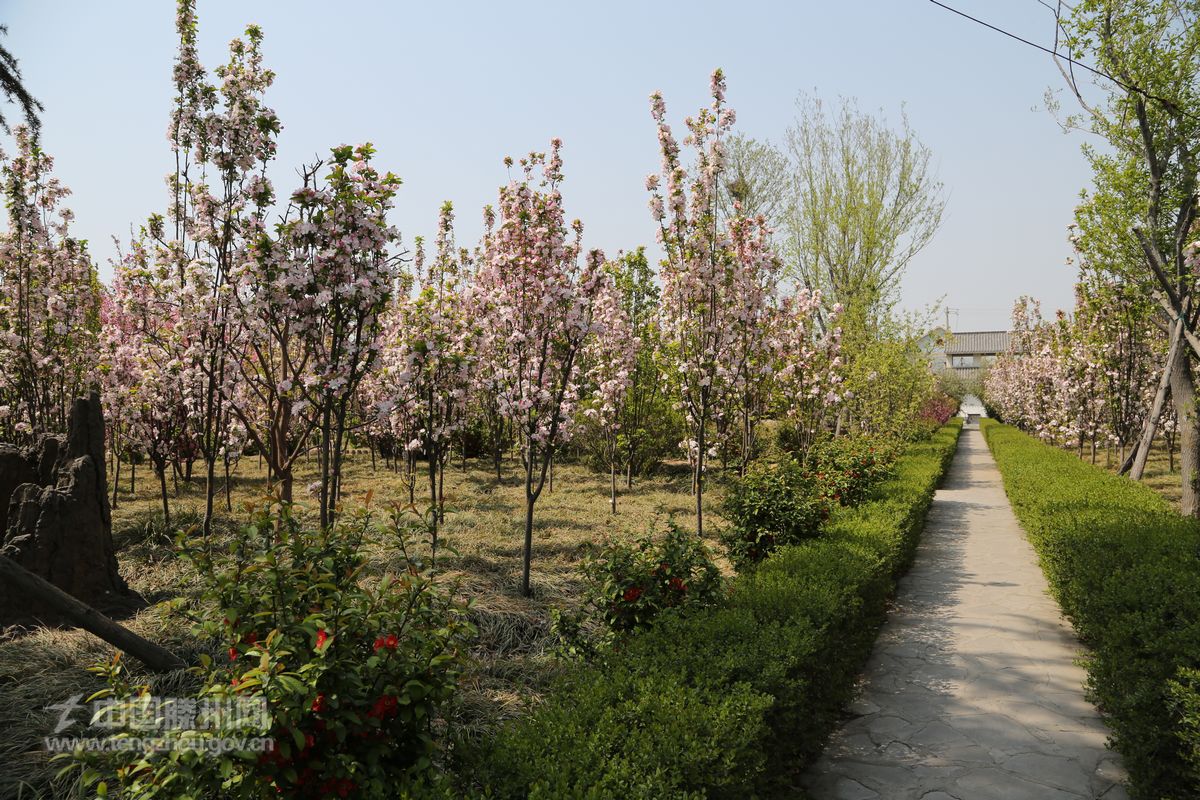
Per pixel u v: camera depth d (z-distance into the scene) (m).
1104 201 10.73
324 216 5.15
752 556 6.86
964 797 3.63
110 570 5.33
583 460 14.66
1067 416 18.00
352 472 13.29
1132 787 3.60
